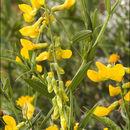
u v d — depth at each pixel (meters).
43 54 0.27
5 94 0.29
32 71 0.27
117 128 0.27
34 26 0.27
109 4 0.27
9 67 0.38
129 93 0.26
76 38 0.27
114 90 0.27
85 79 0.37
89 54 0.27
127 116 0.27
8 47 0.40
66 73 0.33
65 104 0.24
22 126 0.27
